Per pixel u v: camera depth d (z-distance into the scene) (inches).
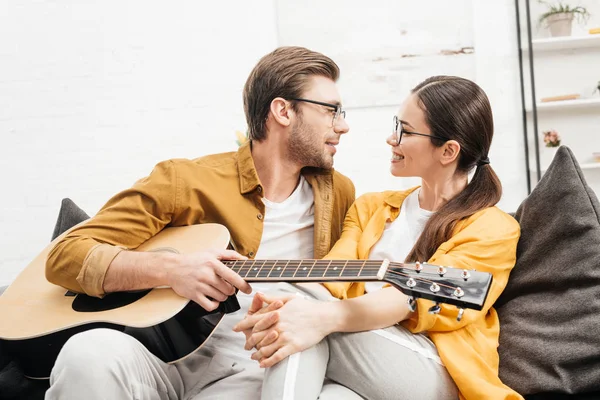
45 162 151.7
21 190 151.8
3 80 151.0
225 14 151.8
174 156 152.9
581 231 59.1
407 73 148.6
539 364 56.1
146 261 59.9
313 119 70.7
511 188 150.2
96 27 151.2
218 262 57.4
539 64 151.0
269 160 72.0
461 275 49.7
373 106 149.9
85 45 151.2
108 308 61.1
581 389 54.1
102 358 51.2
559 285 58.9
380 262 52.8
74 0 150.9
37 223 151.8
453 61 147.8
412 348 55.5
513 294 62.6
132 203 66.1
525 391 56.0
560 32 144.8
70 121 151.6
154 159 152.5
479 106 65.4
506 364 58.1
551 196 61.8
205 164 71.9
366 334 55.2
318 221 71.2
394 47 148.6
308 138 70.8
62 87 151.2
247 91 73.9
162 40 151.9
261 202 69.9
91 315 60.5
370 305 55.1
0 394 65.0
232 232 68.7
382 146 150.3
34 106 151.3
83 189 152.2
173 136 152.6
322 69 72.4
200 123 152.6
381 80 149.1
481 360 55.5
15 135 151.4
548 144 151.1
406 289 49.1
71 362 50.8
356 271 52.4
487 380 54.8
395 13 148.2
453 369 54.5
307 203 73.4
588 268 57.3
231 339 64.3
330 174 74.2
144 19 151.6
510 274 63.2
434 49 147.9
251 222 69.4
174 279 58.4
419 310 55.9
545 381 55.1
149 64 151.9
